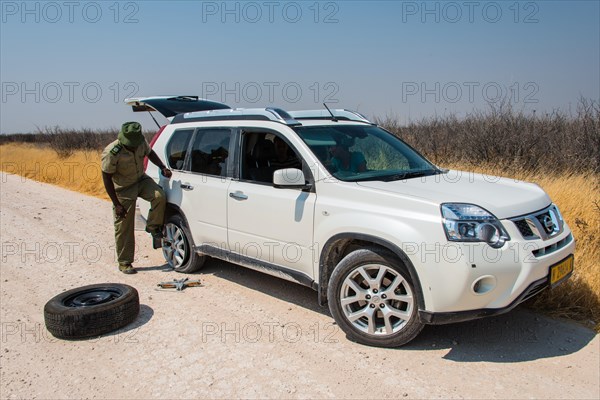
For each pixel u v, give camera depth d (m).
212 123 5.59
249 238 4.96
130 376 3.71
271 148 4.92
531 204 4.00
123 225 6.01
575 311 4.50
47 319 4.37
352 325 4.08
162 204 5.91
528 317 4.45
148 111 7.42
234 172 5.18
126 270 6.11
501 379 3.48
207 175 5.52
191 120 5.98
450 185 4.27
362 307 4.09
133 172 5.85
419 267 3.67
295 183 4.33
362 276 4.02
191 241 5.79
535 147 9.69
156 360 3.93
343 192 4.20
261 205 4.79
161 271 6.19
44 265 6.54
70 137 22.22
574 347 3.90
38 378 3.73
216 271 6.07
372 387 3.44
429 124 12.46
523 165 9.48
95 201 11.54
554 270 3.80
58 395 3.49
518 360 3.73
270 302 5.04
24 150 25.19
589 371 3.55
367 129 5.35
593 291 4.55
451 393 3.33
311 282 4.46
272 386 3.50
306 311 4.80
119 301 4.47
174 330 4.45
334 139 4.83
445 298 3.61
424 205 3.75
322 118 5.42
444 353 3.87
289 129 4.73
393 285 3.88
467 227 3.59
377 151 4.98
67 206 10.87
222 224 5.26
